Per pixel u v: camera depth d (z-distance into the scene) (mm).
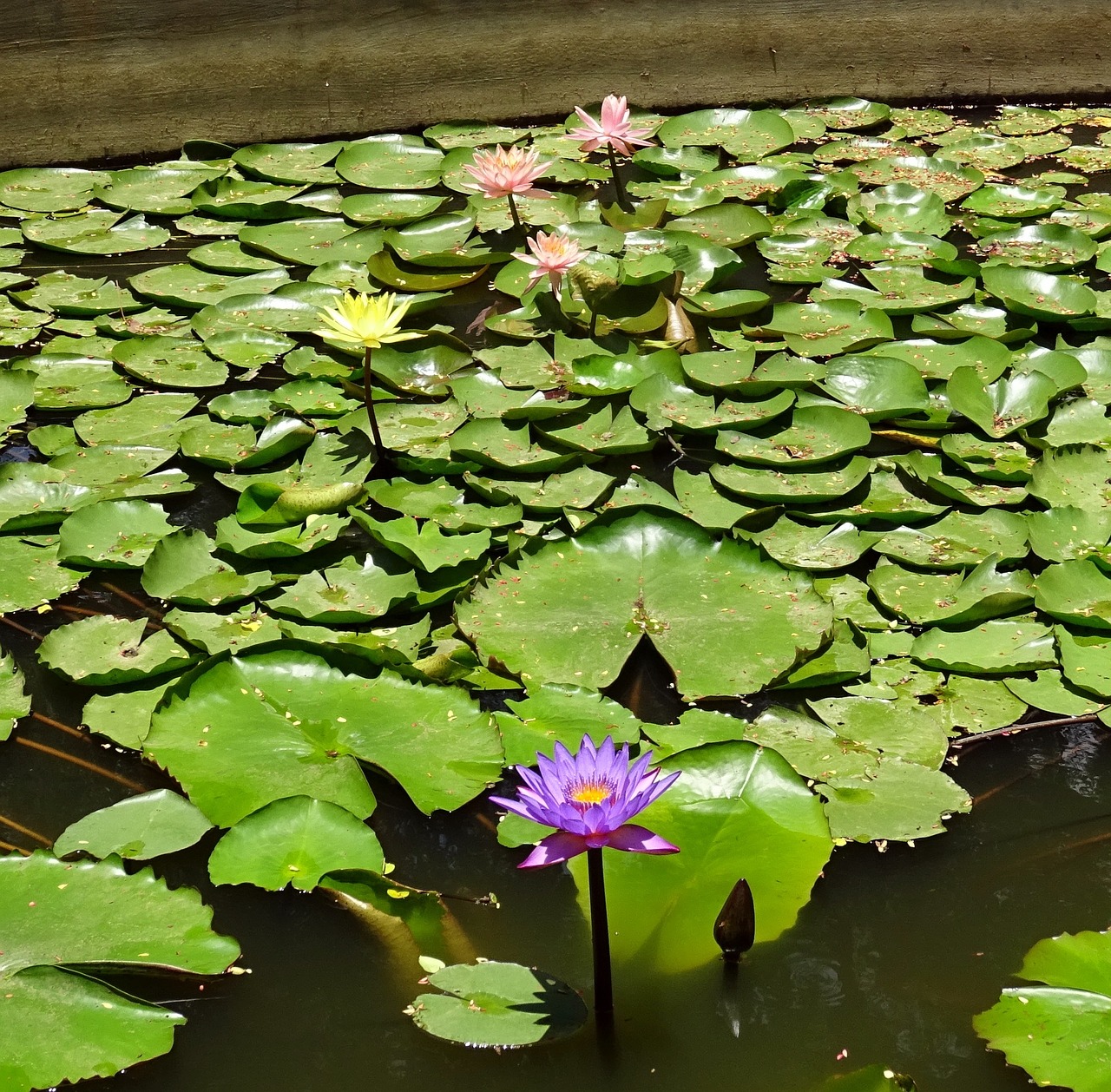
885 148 5094
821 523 2686
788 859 1807
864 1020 1613
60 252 4250
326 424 3125
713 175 4898
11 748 2102
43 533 2713
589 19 5293
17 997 1544
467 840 1922
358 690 2141
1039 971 1665
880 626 2379
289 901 1779
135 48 4863
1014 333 3498
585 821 1434
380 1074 1541
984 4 5477
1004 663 2244
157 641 2320
